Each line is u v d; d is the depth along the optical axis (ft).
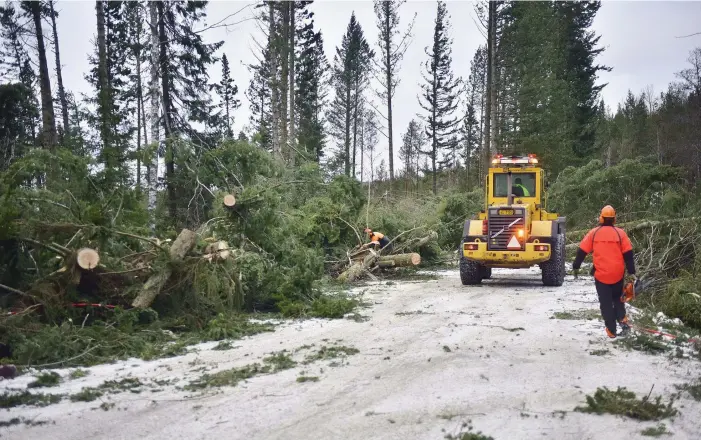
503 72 110.42
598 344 23.86
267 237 33.76
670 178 57.11
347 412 15.69
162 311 27.96
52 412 15.74
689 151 106.73
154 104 57.82
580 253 25.62
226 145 40.45
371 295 38.68
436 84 140.36
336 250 48.78
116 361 21.75
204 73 64.13
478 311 31.94
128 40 97.14
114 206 33.22
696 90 120.57
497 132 101.45
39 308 24.48
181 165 41.65
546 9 108.47
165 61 62.34
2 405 16.26
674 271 39.88
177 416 15.43
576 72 133.39
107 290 26.61
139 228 31.50
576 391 17.49
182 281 27.73
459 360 21.20
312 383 18.45
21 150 53.06
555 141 107.04
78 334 22.99
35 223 25.99
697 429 14.37
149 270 27.30
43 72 75.46
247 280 32.53
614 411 15.47
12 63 92.53
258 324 28.22
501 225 41.96
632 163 58.23
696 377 19.06
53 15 92.84
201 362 21.48
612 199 59.67
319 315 30.86
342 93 158.61
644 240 44.19
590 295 37.91
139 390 17.80
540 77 105.91
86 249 24.58
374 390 17.65
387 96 127.13
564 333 25.99
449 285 44.19
